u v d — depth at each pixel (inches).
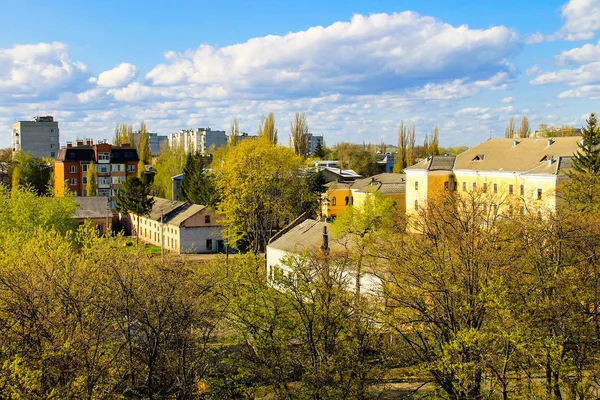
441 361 999.0
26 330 934.4
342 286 1205.1
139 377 1038.4
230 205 2810.0
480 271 1104.8
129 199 3624.5
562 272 1108.5
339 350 1047.0
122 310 1000.2
